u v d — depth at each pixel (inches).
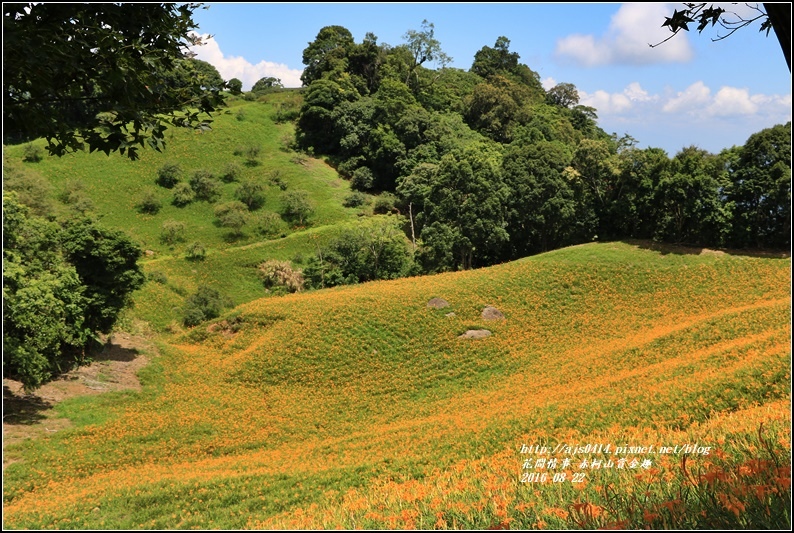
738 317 1379.2
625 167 2454.5
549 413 885.2
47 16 296.2
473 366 1555.1
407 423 1141.7
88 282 1424.7
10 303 976.3
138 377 1434.5
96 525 582.9
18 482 818.8
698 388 795.4
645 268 2142.0
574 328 1771.7
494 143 4222.4
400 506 383.6
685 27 255.6
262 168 4045.3
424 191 3299.7
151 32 340.5
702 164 2295.8
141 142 336.5
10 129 315.3
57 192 3425.2
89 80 320.5
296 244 3233.3
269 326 1846.7
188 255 3070.9
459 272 2346.2
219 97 362.6
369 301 1919.3
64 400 1204.5
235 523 529.7
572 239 2706.7
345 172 4136.3
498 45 6333.7
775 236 2222.0
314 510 491.2
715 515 218.5
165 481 771.4
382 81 4530.0
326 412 1328.7
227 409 1320.1
